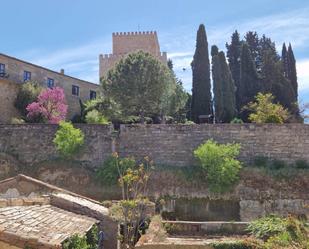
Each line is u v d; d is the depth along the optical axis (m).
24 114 41.22
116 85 41.94
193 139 31.66
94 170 30.80
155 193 28.52
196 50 47.34
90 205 16.00
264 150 31.14
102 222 15.34
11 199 14.73
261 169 28.75
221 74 46.66
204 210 28.02
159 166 30.14
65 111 41.19
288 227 14.38
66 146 30.59
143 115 43.31
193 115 46.16
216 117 45.81
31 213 12.13
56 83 48.28
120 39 64.12
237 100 50.44
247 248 14.75
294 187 28.02
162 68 43.22
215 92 46.22
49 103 40.28
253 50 59.97
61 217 12.96
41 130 32.41
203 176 28.78
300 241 12.33
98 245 14.48
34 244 9.38
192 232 18.56
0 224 9.96
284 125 31.11
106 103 43.25
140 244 14.77
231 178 28.00
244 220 27.42
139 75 41.69
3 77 41.84
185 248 14.66
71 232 11.12
